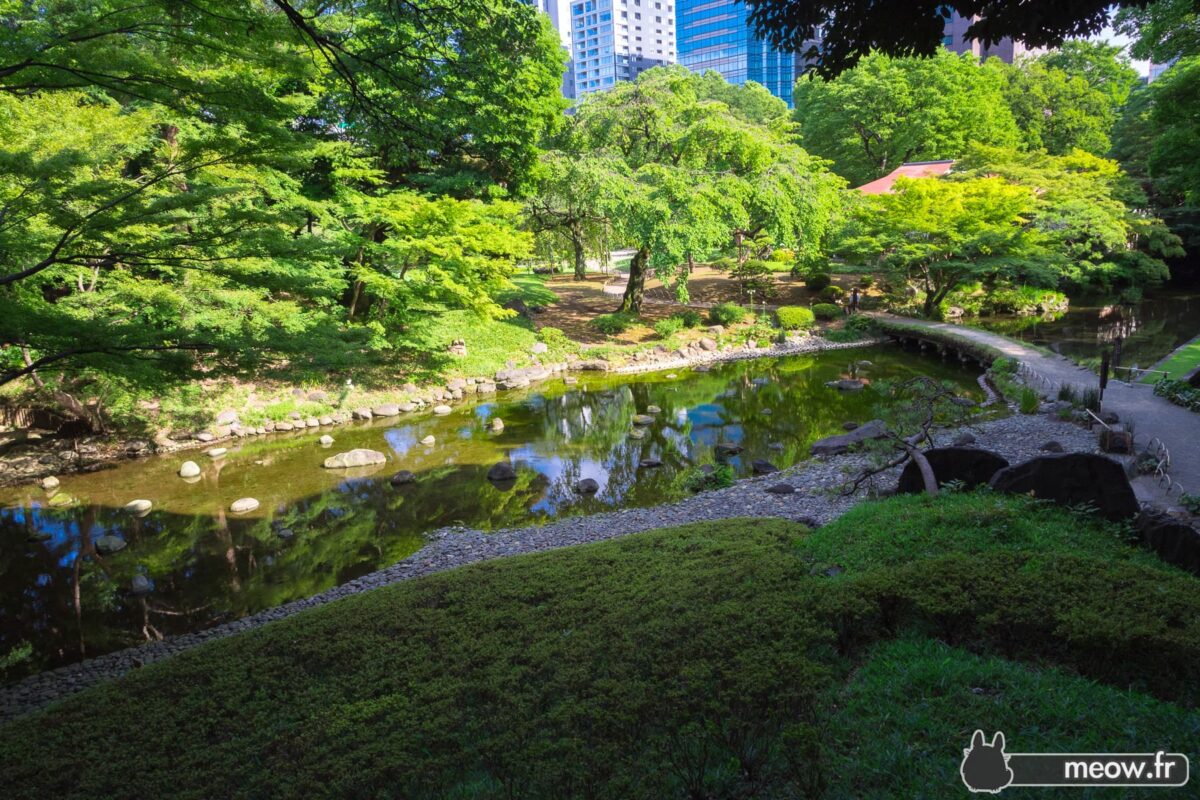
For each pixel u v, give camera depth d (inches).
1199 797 132.1
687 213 998.4
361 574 429.4
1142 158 1508.4
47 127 490.0
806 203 1074.7
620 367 1020.5
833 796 143.1
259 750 188.9
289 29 278.7
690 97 1128.2
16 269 419.8
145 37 284.7
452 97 327.3
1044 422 591.8
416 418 791.1
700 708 177.3
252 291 621.6
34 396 662.5
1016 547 261.7
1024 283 1264.8
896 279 1291.8
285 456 666.8
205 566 449.4
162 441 692.1
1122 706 162.7
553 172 1009.5
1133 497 297.1
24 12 521.0
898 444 410.3
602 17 3213.6
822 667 190.7
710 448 647.8
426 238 784.3
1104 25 185.0
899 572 228.8
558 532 457.4
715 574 274.4
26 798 179.5
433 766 171.3
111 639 369.7
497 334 1047.0
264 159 315.3
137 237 333.4
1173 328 1081.4
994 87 1651.1
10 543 492.4
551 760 163.5
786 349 1097.4
